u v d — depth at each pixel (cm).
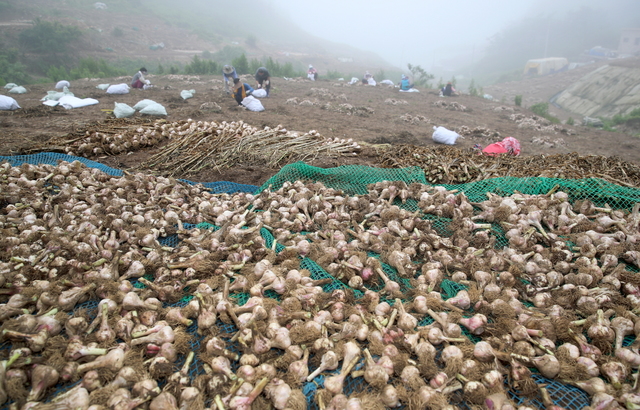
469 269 410
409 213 516
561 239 473
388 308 352
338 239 466
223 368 285
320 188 612
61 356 284
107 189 580
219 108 1399
